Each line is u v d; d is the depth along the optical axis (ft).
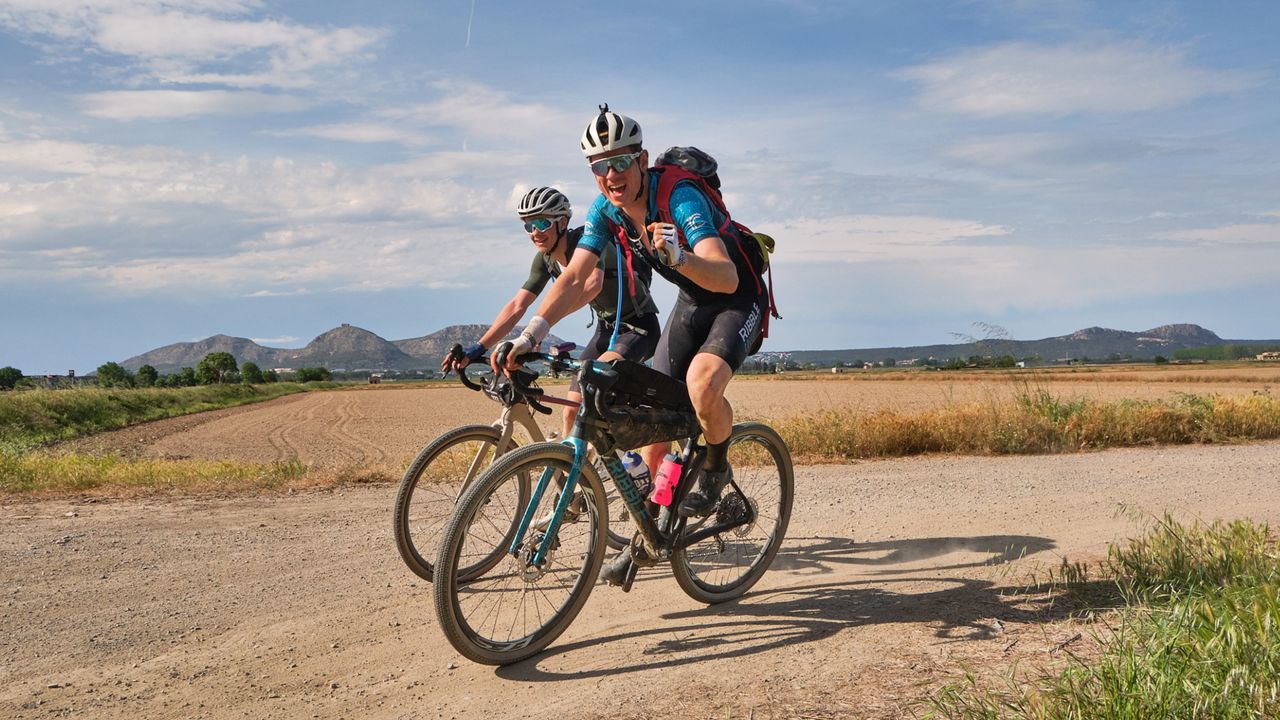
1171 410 39.55
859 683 9.27
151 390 156.35
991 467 29.86
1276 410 40.45
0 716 9.76
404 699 10.00
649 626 12.18
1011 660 9.55
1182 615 8.90
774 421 37.93
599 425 11.38
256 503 23.94
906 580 13.98
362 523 20.86
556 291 12.37
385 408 165.78
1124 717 7.17
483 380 14.64
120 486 26.61
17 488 25.70
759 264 12.12
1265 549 12.88
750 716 8.59
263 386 255.70
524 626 11.93
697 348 12.73
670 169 11.21
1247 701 7.30
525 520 11.19
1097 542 16.55
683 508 12.17
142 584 15.26
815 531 18.75
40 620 13.23
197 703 10.05
